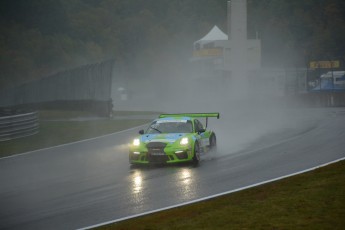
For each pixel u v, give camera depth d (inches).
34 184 1170.0
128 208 875.4
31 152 1791.3
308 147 1544.0
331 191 831.7
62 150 1814.7
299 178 992.9
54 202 965.8
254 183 1016.2
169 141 1330.0
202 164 1336.1
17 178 1264.8
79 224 793.6
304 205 758.5
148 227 722.2
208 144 1507.1
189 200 903.7
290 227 654.5
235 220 712.4
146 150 1328.7
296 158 1325.0
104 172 1286.9
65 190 1075.9
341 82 4987.7
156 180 1128.8
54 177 1251.8
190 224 714.2
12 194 1069.8
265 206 778.8
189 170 1245.7
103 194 1008.9
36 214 881.5
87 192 1039.6
